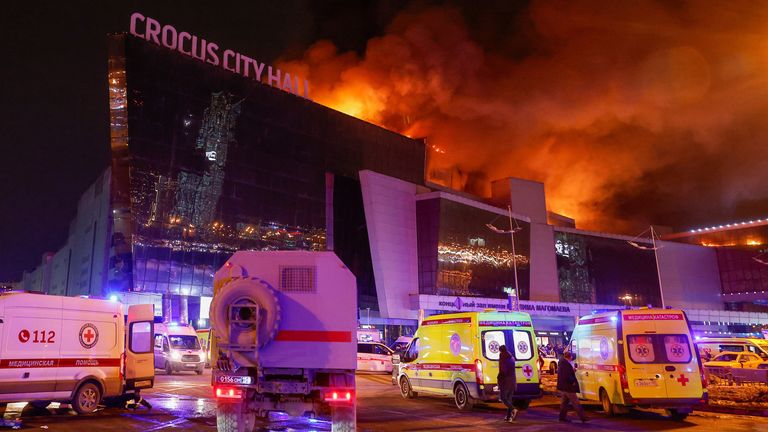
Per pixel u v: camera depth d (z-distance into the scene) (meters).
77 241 94.44
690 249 96.44
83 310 13.52
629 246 89.00
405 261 65.75
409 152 84.62
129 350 14.82
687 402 13.30
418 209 68.38
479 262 70.88
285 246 63.91
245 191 60.97
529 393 15.22
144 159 52.78
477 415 14.38
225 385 8.85
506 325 15.52
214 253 56.94
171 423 11.85
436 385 16.69
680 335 13.75
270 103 65.56
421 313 30.33
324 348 8.88
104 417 12.72
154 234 52.53
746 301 95.81
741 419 13.89
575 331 16.38
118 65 52.94
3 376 11.90
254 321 8.77
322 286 9.09
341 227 70.81
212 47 61.62
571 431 11.87
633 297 86.56
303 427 11.97
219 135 59.47
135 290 50.47
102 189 79.19
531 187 86.38
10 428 10.88
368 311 67.94
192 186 56.16
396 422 12.93
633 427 12.50
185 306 54.16
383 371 30.50
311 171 68.81
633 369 13.56
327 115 72.25
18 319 12.33
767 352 25.64
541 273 79.19
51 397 12.63
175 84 56.38
